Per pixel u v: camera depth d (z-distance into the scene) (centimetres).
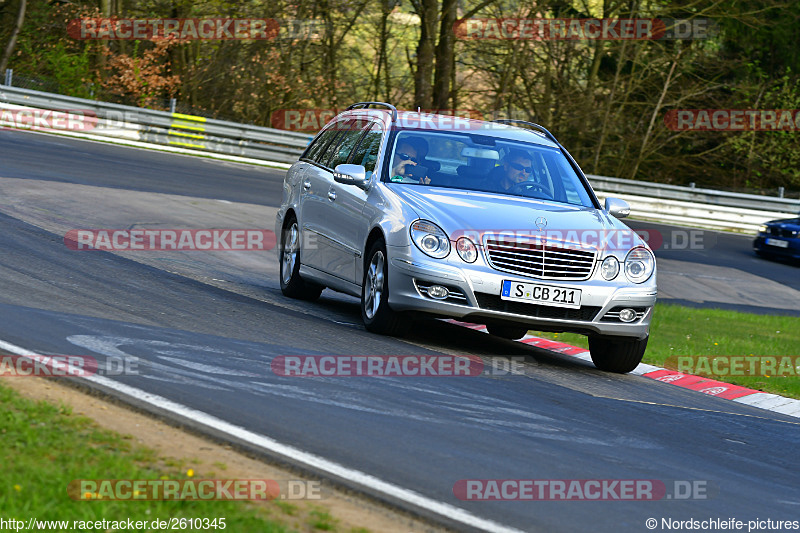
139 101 6769
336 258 1997
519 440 1164
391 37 7525
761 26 8088
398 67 7712
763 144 8394
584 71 7644
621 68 7675
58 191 3431
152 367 1280
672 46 7744
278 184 5041
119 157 4944
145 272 2244
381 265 1778
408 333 1897
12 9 7500
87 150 4988
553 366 1802
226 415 1090
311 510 820
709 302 3753
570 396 1501
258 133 6162
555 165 2022
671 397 1681
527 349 2011
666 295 3738
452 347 1809
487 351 1850
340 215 1989
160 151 5778
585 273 1734
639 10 7462
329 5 7156
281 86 7225
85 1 7425
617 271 1758
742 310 3688
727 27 8006
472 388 1434
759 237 5353
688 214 6556
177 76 7119
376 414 1190
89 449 891
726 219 6569
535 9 6969
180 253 2741
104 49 7225
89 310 1661
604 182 6625
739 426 1483
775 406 1789
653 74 7894
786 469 1235
